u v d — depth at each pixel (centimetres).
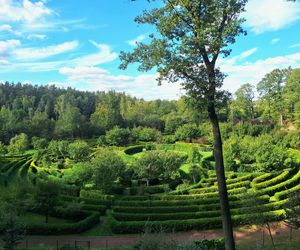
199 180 5666
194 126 10675
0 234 2966
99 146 10419
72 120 11506
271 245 2973
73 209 3878
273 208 3828
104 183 4819
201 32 1683
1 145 9206
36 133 11038
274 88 11456
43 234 3534
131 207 3994
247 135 9069
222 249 2628
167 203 4175
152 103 17075
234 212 3791
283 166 5722
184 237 3378
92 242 3316
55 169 6394
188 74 1802
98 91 19912
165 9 1798
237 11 1781
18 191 3919
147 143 11081
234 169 6322
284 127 10738
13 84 18188
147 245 1880
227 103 1898
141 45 1852
